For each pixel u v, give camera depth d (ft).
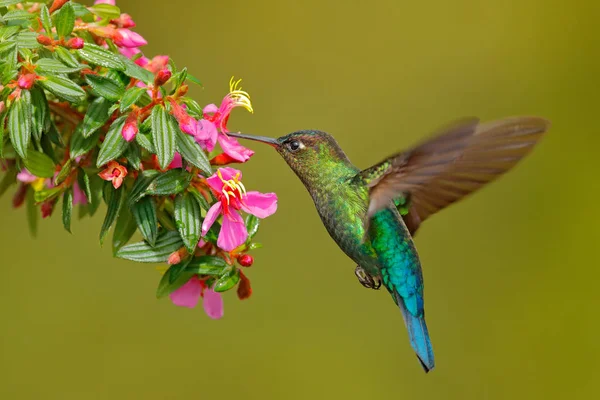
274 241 45.01
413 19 52.13
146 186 19.86
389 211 23.85
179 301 21.62
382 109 50.96
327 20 50.49
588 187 50.55
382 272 23.95
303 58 49.85
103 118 19.61
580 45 52.70
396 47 51.72
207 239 20.52
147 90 19.75
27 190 23.97
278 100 49.03
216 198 20.40
